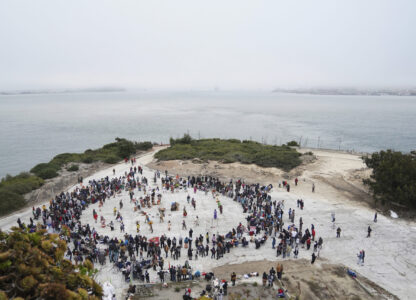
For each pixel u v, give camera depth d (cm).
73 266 1046
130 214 3206
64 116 18450
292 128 12912
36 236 1059
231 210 3331
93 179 4350
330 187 4103
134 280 2106
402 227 2930
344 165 5062
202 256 2436
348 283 2072
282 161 5072
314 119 16550
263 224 2881
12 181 4234
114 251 2334
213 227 2938
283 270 2219
